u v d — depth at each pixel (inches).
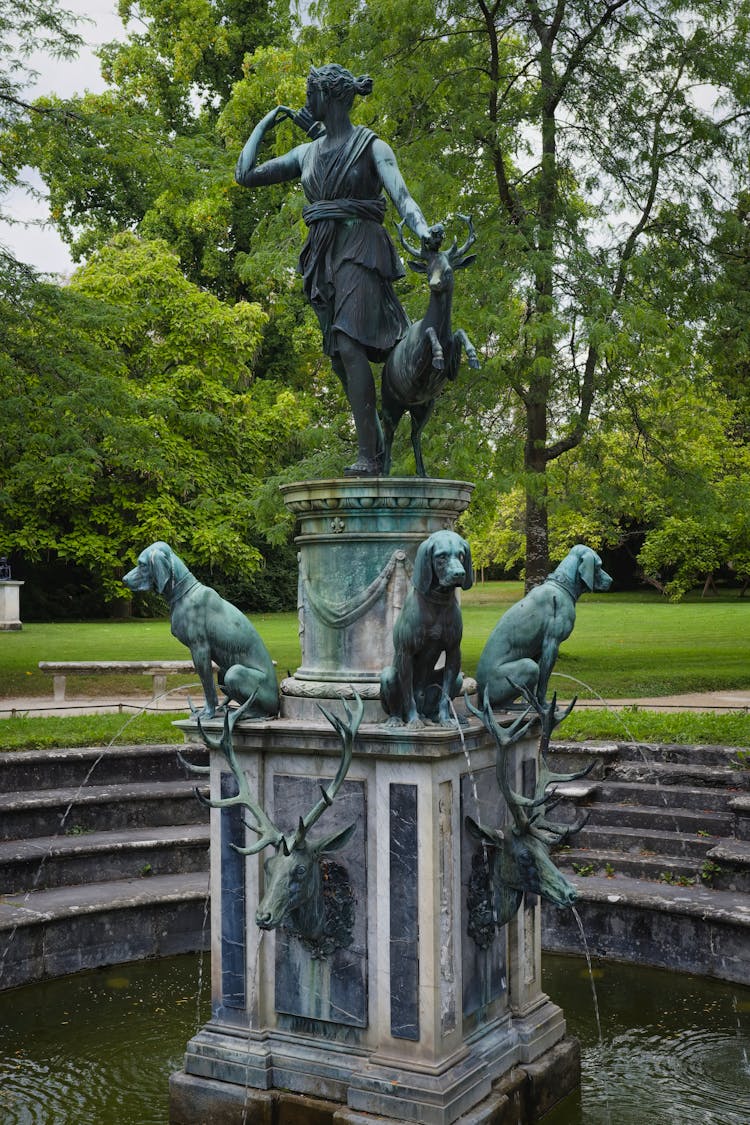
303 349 1167.0
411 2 574.2
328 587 207.0
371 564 202.8
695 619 1143.6
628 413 669.3
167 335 1114.1
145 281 1098.7
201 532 1008.2
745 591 1781.5
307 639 211.3
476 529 605.3
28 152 596.4
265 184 225.8
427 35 608.7
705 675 619.8
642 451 685.9
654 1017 253.9
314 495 202.7
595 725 411.8
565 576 216.2
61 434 587.5
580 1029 246.8
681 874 312.3
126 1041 240.1
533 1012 215.3
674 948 288.7
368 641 202.7
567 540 1373.0
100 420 601.0
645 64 619.5
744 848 310.0
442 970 186.2
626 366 622.5
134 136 615.8
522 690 196.2
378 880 188.5
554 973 286.2
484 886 199.6
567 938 304.7
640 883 312.2
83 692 617.3
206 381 1082.7
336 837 189.0
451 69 609.3
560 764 370.6
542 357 523.8
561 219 603.2
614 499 641.6
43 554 1326.3
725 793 340.2
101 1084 217.3
